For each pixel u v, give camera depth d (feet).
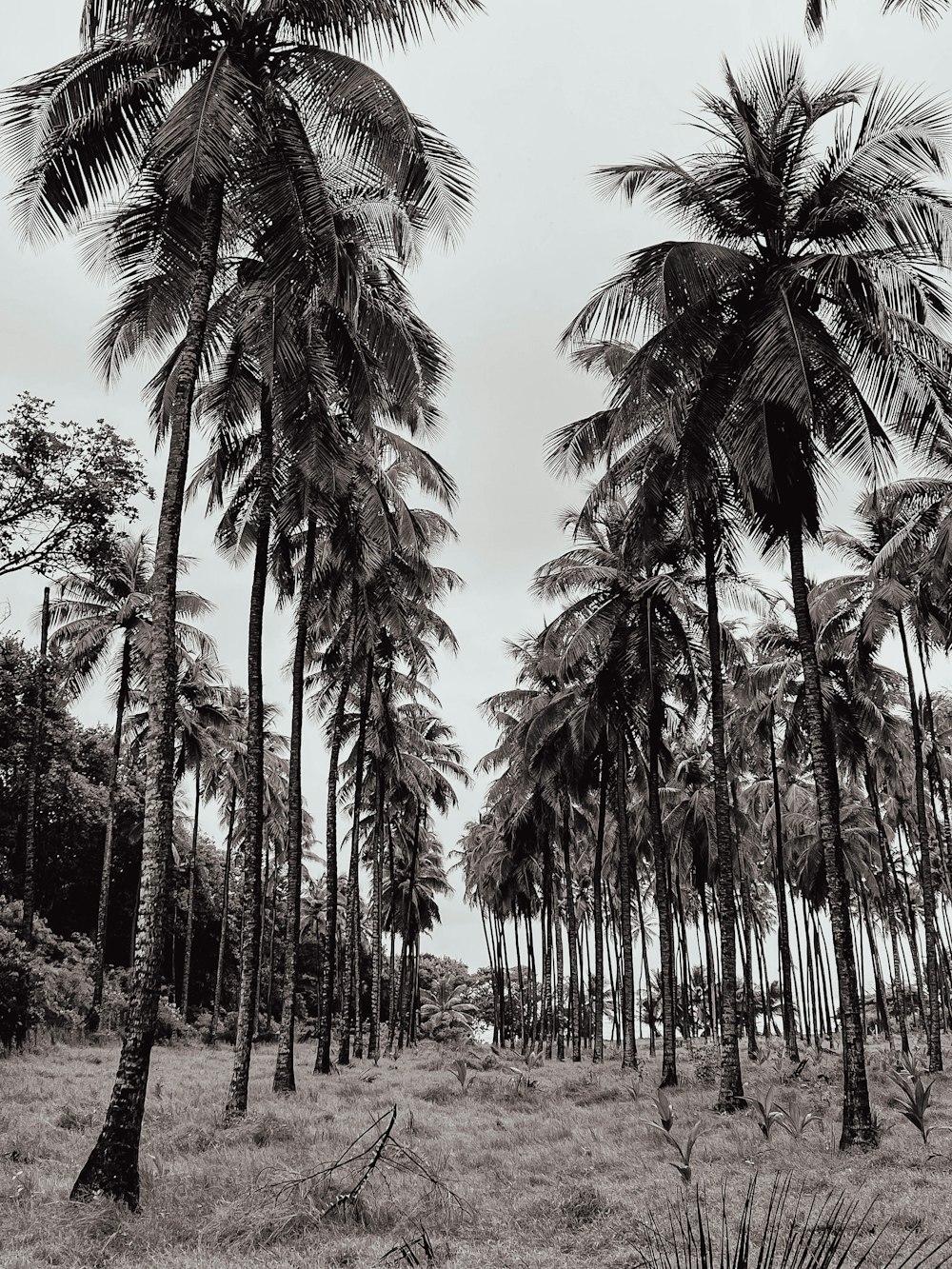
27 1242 22.04
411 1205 27.22
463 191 34.96
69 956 104.58
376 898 107.96
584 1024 133.69
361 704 93.97
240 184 36.37
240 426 55.77
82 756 133.28
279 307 39.93
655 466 51.78
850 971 39.47
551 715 88.58
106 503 64.95
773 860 138.31
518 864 135.13
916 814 128.36
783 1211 25.54
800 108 43.86
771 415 44.14
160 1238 23.12
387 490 69.51
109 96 34.53
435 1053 116.37
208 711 117.29
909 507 69.15
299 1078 70.38
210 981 162.50
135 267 39.32
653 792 69.67
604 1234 23.75
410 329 44.11
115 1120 26.76
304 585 62.90
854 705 88.63
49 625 100.07
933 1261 20.10
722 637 75.77
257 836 49.88
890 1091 55.11
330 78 34.24
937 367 41.42
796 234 44.80
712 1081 68.85
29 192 34.81
